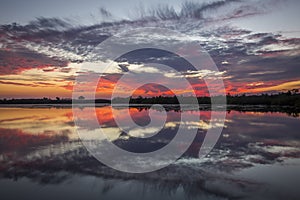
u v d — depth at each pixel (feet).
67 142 39.86
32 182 22.80
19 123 65.67
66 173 25.13
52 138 43.37
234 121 66.03
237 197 19.97
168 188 21.48
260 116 80.38
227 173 25.04
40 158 30.55
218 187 21.63
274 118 73.72
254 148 35.40
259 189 21.35
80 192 20.74
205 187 21.74
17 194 20.38
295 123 61.82
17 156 31.53
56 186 21.94
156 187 21.68
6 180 23.34
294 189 21.27
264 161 29.12
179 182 22.80
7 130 53.01
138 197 19.90
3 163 28.55
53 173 25.14
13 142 40.11
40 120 73.15
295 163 28.25
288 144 37.96
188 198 19.76
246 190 21.18
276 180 23.24
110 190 21.13
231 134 46.37
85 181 23.02
